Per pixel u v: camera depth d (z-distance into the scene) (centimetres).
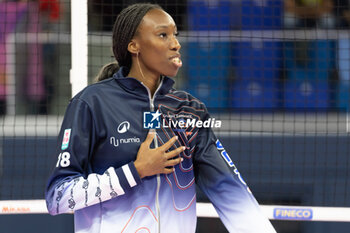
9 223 1886
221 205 808
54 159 752
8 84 2759
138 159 735
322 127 2681
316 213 1276
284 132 2634
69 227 1894
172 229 771
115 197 757
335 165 2369
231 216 800
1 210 1269
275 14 2892
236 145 2519
